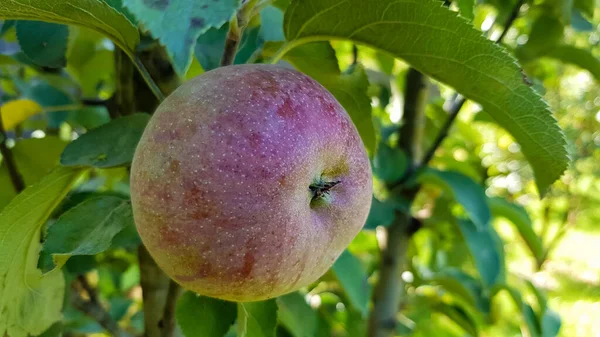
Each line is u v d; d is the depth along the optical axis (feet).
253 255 0.41
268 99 0.43
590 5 1.08
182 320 0.56
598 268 3.64
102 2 0.47
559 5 0.98
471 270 1.51
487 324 1.36
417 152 1.01
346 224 0.49
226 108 0.42
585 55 1.01
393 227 1.04
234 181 0.40
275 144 0.41
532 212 2.81
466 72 0.53
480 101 0.57
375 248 1.32
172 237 0.41
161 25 0.34
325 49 0.60
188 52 0.34
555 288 3.13
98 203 0.52
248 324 0.57
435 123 1.30
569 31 1.65
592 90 2.97
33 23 0.67
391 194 0.97
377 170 0.93
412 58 0.55
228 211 0.40
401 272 1.05
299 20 0.55
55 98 0.99
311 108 0.45
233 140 0.41
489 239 0.98
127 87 0.64
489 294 1.11
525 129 0.55
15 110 0.81
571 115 3.00
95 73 0.98
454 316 1.25
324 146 0.45
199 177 0.40
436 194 1.21
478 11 1.14
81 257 0.75
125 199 0.53
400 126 1.04
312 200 0.47
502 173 1.51
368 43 0.56
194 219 0.40
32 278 0.59
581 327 2.81
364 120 0.67
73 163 0.52
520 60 1.06
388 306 1.04
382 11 0.51
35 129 1.09
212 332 0.56
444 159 1.18
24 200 0.51
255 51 0.62
